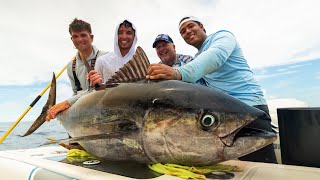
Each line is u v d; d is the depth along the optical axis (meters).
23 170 1.75
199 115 1.35
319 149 1.59
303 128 1.65
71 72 4.27
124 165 1.62
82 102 1.94
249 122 1.35
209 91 1.48
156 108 1.45
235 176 1.36
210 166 1.47
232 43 2.18
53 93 2.71
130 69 1.84
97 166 1.62
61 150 2.40
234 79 2.50
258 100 2.49
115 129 1.64
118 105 1.63
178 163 1.45
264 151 2.11
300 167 1.56
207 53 1.93
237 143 1.33
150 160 1.52
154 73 1.66
